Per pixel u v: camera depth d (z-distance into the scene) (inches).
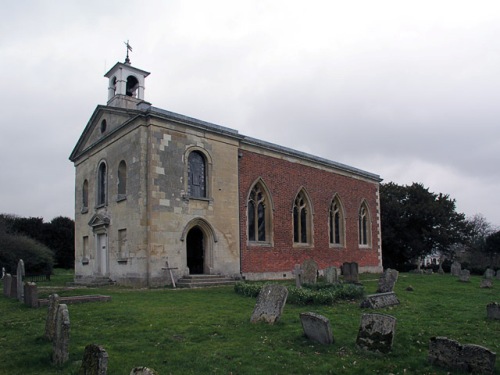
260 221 1051.9
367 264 1406.3
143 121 816.9
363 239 1432.1
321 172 1250.6
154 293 655.8
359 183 1423.5
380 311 499.8
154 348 328.8
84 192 1067.9
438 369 284.0
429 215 1784.0
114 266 865.5
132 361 295.3
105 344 338.3
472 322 438.6
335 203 1317.7
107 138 936.9
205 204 879.1
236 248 931.3
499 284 951.6
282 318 438.0
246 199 996.6
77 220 1086.4
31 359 304.7
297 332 375.2
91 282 861.8
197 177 890.1
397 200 1867.6
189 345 336.8
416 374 276.2
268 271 1022.4
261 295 433.1
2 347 340.2
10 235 1541.6
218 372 276.2
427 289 774.5
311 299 537.3
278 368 284.7
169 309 489.1
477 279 1168.8
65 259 2306.8
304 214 1189.7
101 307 498.9
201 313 465.1
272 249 1044.5
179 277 805.2
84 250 1043.9
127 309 484.1
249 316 448.8
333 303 545.3
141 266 772.6
